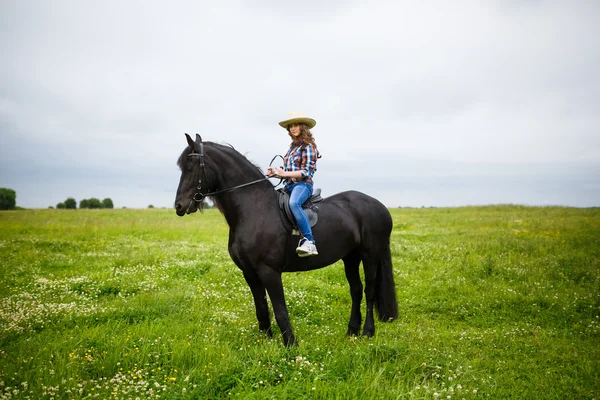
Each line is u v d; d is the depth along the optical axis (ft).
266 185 17.24
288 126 17.26
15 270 31.45
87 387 12.38
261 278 16.47
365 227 18.84
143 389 12.07
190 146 16.26
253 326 19.08
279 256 16.38
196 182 16.06
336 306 24.59
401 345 15.44
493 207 99.66
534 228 54.80
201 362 14.10
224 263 33.83
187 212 16.11
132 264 33.91
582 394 13.44
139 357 14.35
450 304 24.40
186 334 17.04
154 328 17.63
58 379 12.67
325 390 11.94
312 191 17.29
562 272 29.84
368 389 12.03
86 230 59.00
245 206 16.62
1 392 11.38
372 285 19.26
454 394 12.32
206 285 27.45
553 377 14.75
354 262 19.84
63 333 17.17
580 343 18.21
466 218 76.95
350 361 14.05
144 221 75.66
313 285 28.02
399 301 25.44
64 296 23.70
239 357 14.61
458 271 31.60
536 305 23.29
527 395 13.35
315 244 17.11
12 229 59.41
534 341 18.34
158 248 43.37
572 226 53.57
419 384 12.60
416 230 62.08
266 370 13.15
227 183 16.67
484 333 19.58
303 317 22.18
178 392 11.94
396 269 33.27
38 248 42.24
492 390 13.21
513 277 29.37
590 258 33.22
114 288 25.40
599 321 21.09
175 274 30.45
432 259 36.94
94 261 35.70
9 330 17.43
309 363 13.50
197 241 52.24
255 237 16.19
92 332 17.11
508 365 15.80
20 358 13.97
